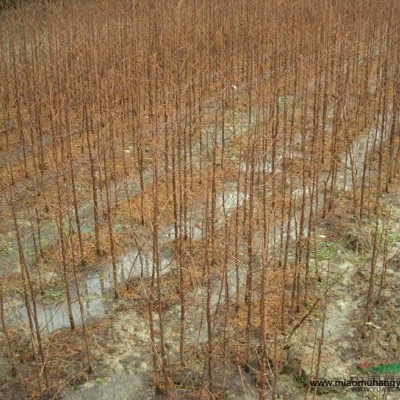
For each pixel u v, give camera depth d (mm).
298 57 10914
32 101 11117
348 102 10305
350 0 14391
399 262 7184
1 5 16094
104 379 5891
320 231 7992
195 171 9703
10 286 7203
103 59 11211
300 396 5504
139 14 13070
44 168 9844
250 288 5758
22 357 6121
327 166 9609
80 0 15445
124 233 8227
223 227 8008
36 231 8336
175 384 5781
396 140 10320
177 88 8523
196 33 11977
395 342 5996
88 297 7074
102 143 9172
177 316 6645
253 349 5961
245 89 12555
